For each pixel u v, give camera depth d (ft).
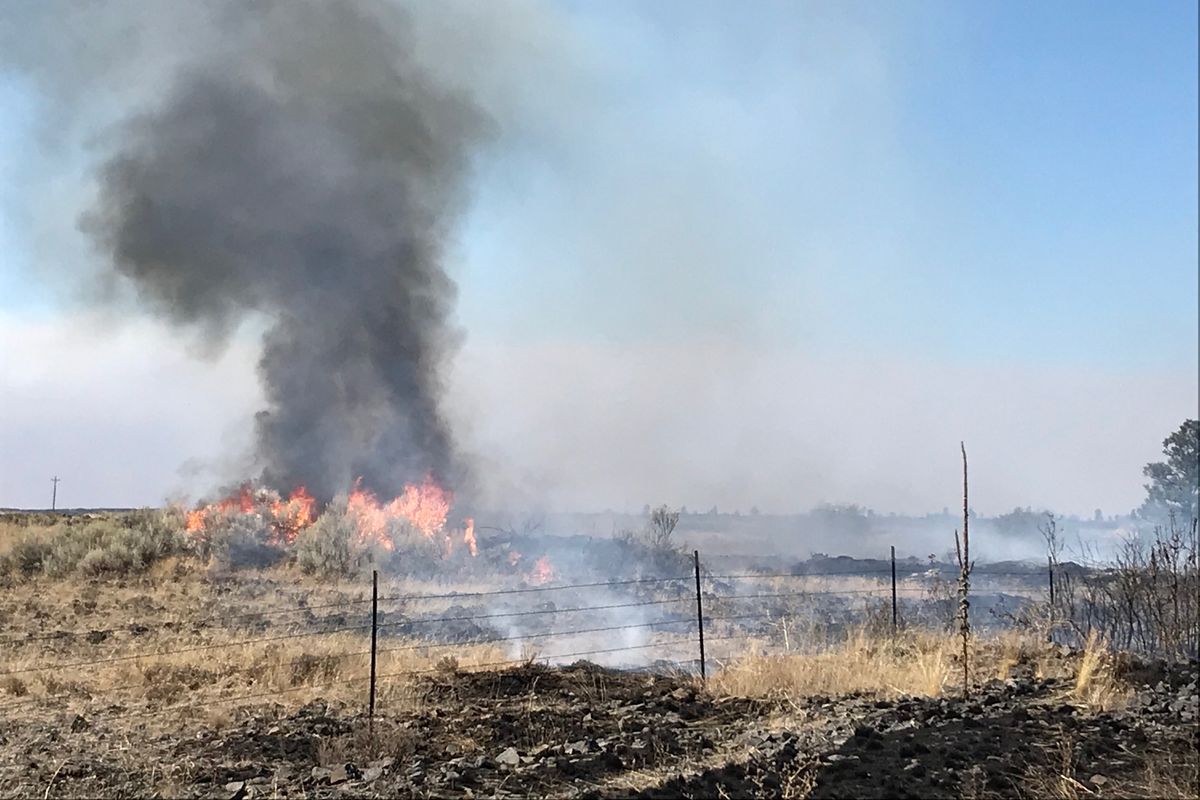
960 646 38.73
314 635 48.62
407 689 33.63
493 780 23.56
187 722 29.99
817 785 22.68
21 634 48.55
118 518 102.73
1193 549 41.04
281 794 22.53
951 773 23.67
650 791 21.85
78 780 23.63
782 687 33.65
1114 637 41.98
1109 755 25.50
